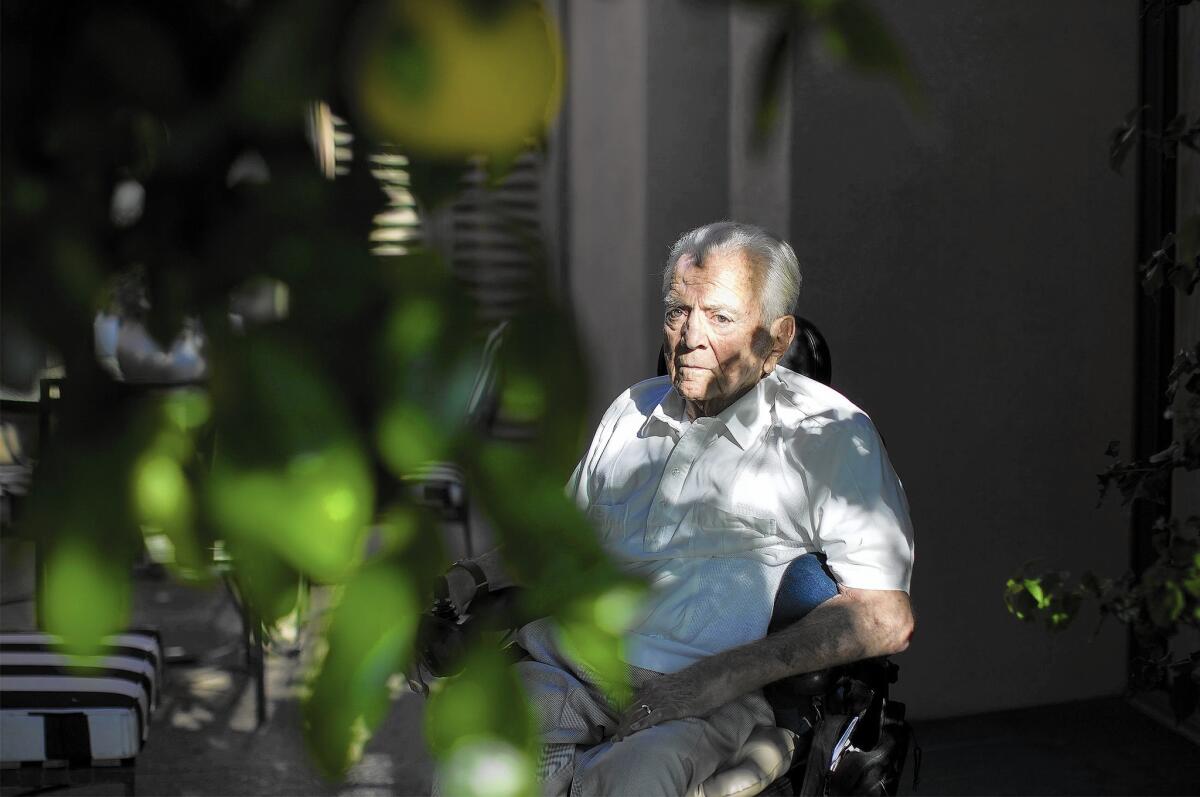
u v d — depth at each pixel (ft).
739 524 17.10
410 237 2.79
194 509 2.67
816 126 25.21
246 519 2.66
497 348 2.73
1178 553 15.14
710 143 30.30
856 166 25.59
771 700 16.63
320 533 2.67
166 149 2.82
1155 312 27.25
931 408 26.55
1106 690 28.19
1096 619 27.89
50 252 2.75
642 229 31.73
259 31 2.78
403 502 2.75
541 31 2.76
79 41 2.83
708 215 30.25
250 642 26.89
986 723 26.96
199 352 2.76
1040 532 27.43
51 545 2.64
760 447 17.37
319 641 2.70
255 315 2.79
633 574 2.89
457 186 2.76
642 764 14.98
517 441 2.75
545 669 15.98
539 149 2.79
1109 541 27.78
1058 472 27.43
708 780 15.66
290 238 2.77
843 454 16.97
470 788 2.77
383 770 24.13
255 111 2.75
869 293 25.94
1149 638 15.70
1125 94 26.94
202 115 2.81
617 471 18.02
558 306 2.76
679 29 30.12
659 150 31.09
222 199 2.84
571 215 35.22
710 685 15.23
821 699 15.76
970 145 26.20
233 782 24.53
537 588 2.87
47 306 2.74
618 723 15.52
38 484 2.70
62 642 2.61
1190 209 25.70
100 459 2.67
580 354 2.75
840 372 25.88
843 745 15.81
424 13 2.68
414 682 7.52
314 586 2.73
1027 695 27.73
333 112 2.79
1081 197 26.96
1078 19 26.53
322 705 2.66
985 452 26.94
